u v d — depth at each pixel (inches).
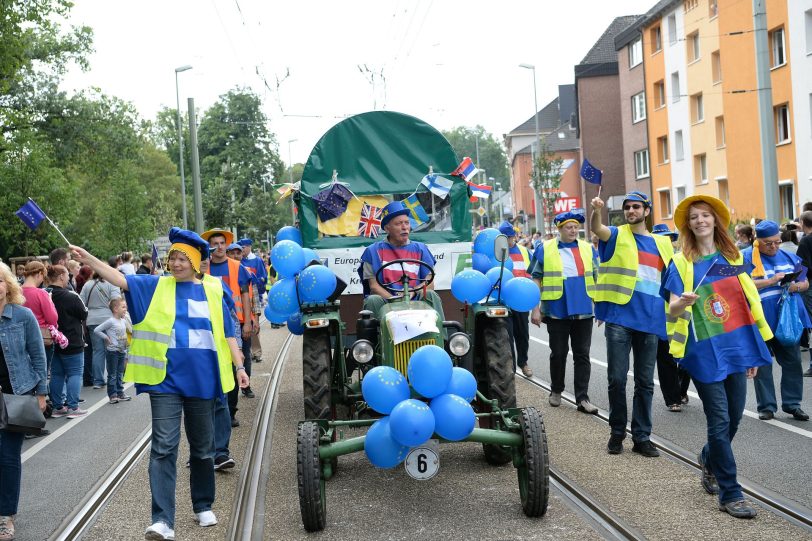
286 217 2380.7
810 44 1131.9
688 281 235.5
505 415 249.6
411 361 229.6
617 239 305.4
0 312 265.1
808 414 352.2
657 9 1694.1
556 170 1925.4
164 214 2190.0
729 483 227.8
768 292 350.9
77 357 452.4
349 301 392.2
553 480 270.5
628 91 1962.4
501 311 292.4
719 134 1481.3
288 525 239.8
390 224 310.8
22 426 239.9
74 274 629.9
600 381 456.8
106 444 368.8
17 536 246.2
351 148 394.9
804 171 1170.6
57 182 1365.7
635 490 253.8
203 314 236.4
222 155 2454.5
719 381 231.6
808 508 229.1
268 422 386.9
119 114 1771.7
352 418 305.3
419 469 226.4
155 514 223.6
